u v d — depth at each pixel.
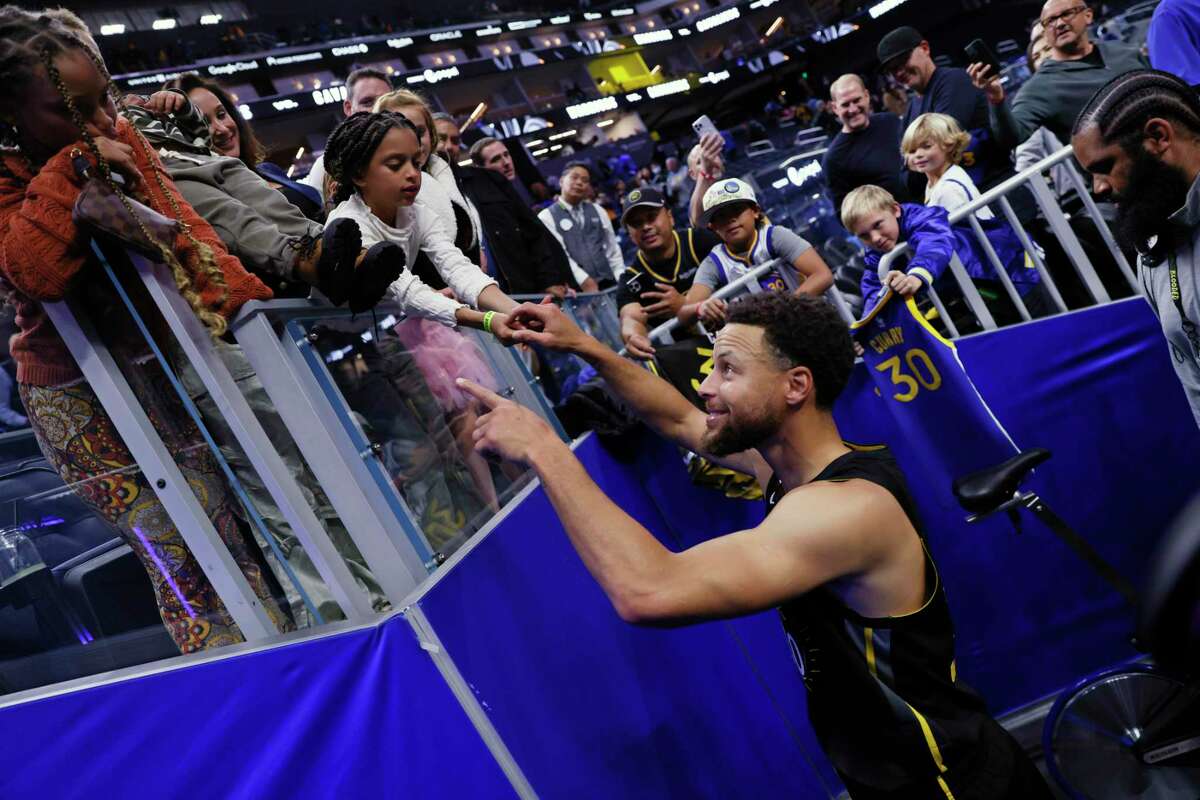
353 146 1.74
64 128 1.25
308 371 1.36
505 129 19.55
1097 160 1.85
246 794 1.01
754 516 2.78
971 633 2.99
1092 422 3.06
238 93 21.50
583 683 1.65
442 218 2.10
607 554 1.25
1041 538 3.00
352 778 1.11
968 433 2.80
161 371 1.35
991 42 16.47
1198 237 1.85
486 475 1.79
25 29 1.23
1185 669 0.87
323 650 1.15
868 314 2.93
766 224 3.05
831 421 1.51
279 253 1.41
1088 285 3.17
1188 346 2.04
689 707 2.04
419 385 1.67
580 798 1.48
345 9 26.30
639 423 2.55
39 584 1.13
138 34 21.55
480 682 1.34
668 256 3.21
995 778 1.37
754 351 1.44
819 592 1.39
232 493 1.39
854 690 1.40
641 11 29.64
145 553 1.27
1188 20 2.98
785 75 21.89
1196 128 1.78
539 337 1.68
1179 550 0.83
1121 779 2.41
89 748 0.91
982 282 3.18
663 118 23.66
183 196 1.44
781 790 2.37
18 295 1.31
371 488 1.35
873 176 4.50
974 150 3.92
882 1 18.92
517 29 26.92
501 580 1.53
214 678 1.03
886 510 1.34
